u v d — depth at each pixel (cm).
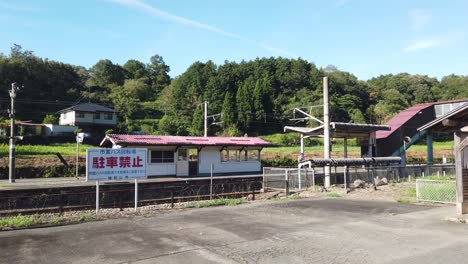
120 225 1043
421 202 1455
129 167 1336
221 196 2075
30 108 6719
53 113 6625
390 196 1658
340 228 990
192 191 2070
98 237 891
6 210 1498
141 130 6306
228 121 6994
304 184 2120
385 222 1069
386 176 2302
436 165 2644
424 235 898
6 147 3334
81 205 1681
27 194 1602
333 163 2228
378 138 3097
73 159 2944
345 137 2869
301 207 1380
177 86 9881
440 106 3403
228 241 849
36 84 7450
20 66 7306
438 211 1237
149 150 2616
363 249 778
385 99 8106
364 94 8231
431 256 724
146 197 1894
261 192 2139
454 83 9288
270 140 6297
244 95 7506
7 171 2494
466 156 1187
